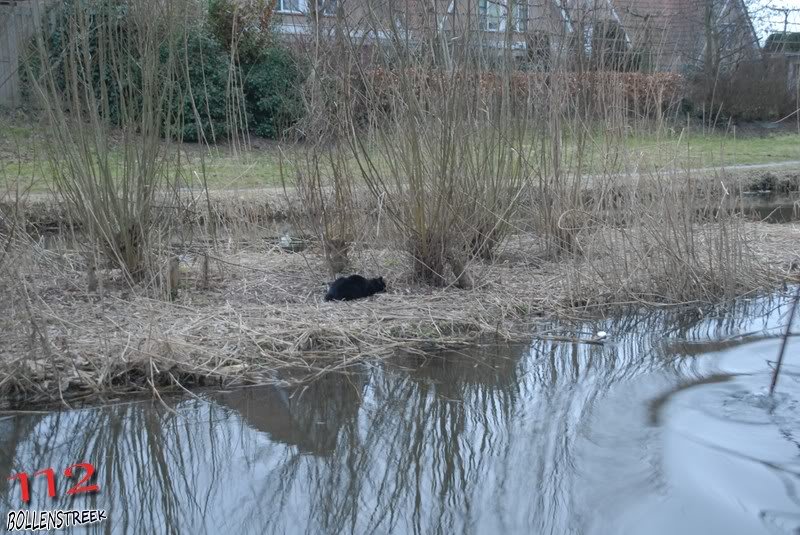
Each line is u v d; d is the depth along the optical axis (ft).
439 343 19.56
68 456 13.88
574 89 26.14
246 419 15.37
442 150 21.75
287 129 25.59
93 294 20.79
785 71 70.64
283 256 26.96
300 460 13.89
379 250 25.53
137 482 13.14
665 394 16.52
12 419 14.88
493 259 26.07
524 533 11.35
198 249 26.96
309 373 17.51
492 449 14.20
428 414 15.81
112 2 21.49
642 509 11.81
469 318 20.85
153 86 21.91
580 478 12.92
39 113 21.79
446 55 21.39
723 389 16.71
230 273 24.18
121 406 15.58
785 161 58.29
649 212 24.95
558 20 25.76
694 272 24.59
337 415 15.67
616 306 23.59
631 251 24.62
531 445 14.26
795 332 21.06
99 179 21.34
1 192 21.53
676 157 25.31
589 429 14.85
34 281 19.44
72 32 20.63
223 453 14.11
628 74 26.21
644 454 13.62
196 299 21.16
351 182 23.66
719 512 11.63
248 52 53.62
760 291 25.48
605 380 17.51
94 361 16.42
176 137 25.04
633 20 27.04
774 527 11.21
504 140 23.93
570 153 26.17
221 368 16.97
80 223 22.12
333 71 21.99
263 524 11.83
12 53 23.13
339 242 23.84
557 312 22.44
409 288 23.11
